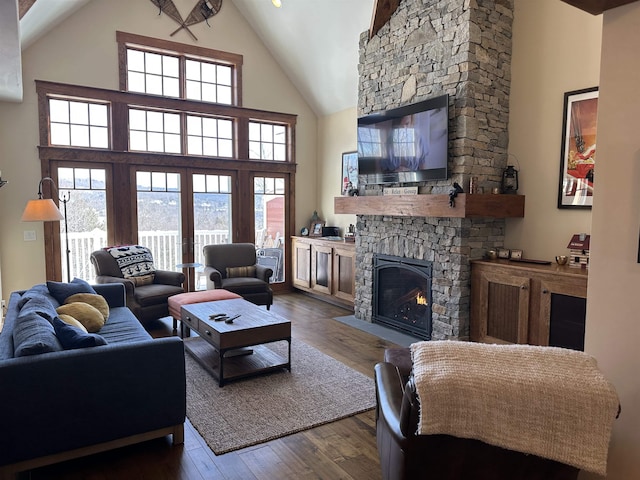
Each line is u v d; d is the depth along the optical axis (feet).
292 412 9.86
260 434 8.93
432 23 14.35
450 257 14.08
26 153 16.85
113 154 18.40
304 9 18.33
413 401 5.00
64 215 17.43
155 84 19.49
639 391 6.03
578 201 12.62
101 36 17.90
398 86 15.80
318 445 8.63
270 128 22.79
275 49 21.61
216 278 17.37
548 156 13.37
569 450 4.70
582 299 11.09
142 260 17.31
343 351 14.06
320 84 21.61
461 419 4.82
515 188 14.12
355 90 20.34
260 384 11.33
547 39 13.28
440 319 14.52
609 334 6.33
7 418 7.02
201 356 12.88
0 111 16.37
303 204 23.73
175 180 20.11
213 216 21.22
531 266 12.46
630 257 6.07
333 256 20.07
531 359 5.11
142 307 15.62
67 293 12.14
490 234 14.35
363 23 17.29
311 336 15.66
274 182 22.84
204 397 10.56
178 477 7.57
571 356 5.13
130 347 7.98
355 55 18.80
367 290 17.75
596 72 12.14
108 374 7.77
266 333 11.58
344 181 21.86
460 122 13.50
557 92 13.08
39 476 7.57
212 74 20.88
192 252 20.66
